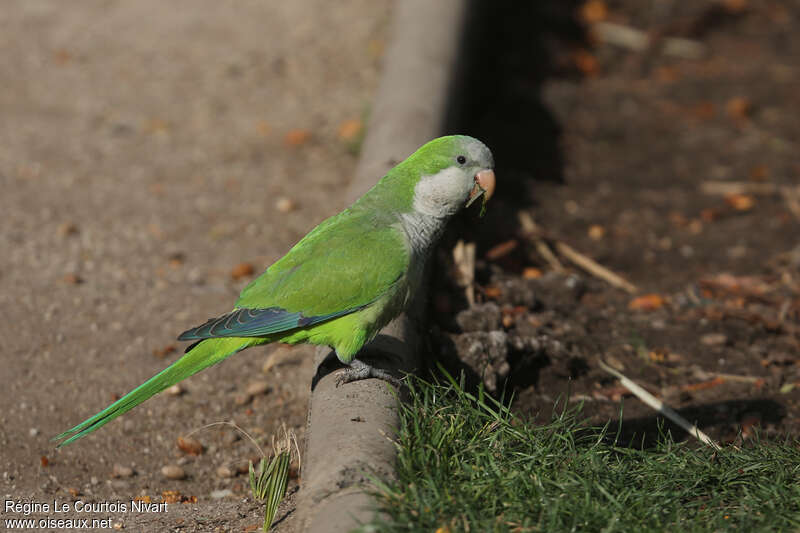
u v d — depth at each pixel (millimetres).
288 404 6312
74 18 12852
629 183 9820
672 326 7242
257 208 9062
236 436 6016
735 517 4324
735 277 7988
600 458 4805
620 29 13133
